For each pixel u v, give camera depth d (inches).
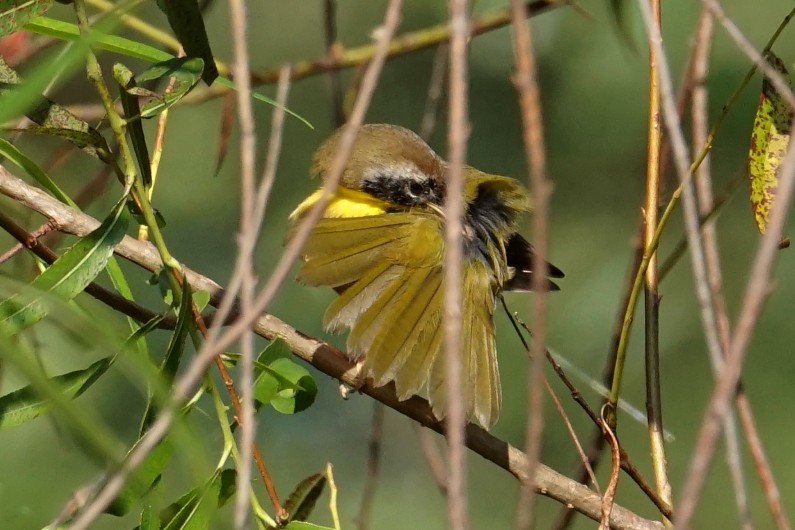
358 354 241.8
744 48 164.1
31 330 227.6
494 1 371.2
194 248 460.1
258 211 152.4
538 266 137.8
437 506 466.9
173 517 197.2
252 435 146.3
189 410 190.1
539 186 136.6
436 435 407.8
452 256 137.2
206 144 473.4
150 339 418.6
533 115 137.3
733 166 440.5
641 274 231.0
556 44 436.8
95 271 197.3
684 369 444.8
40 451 350.6
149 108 199.2
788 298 427.2
